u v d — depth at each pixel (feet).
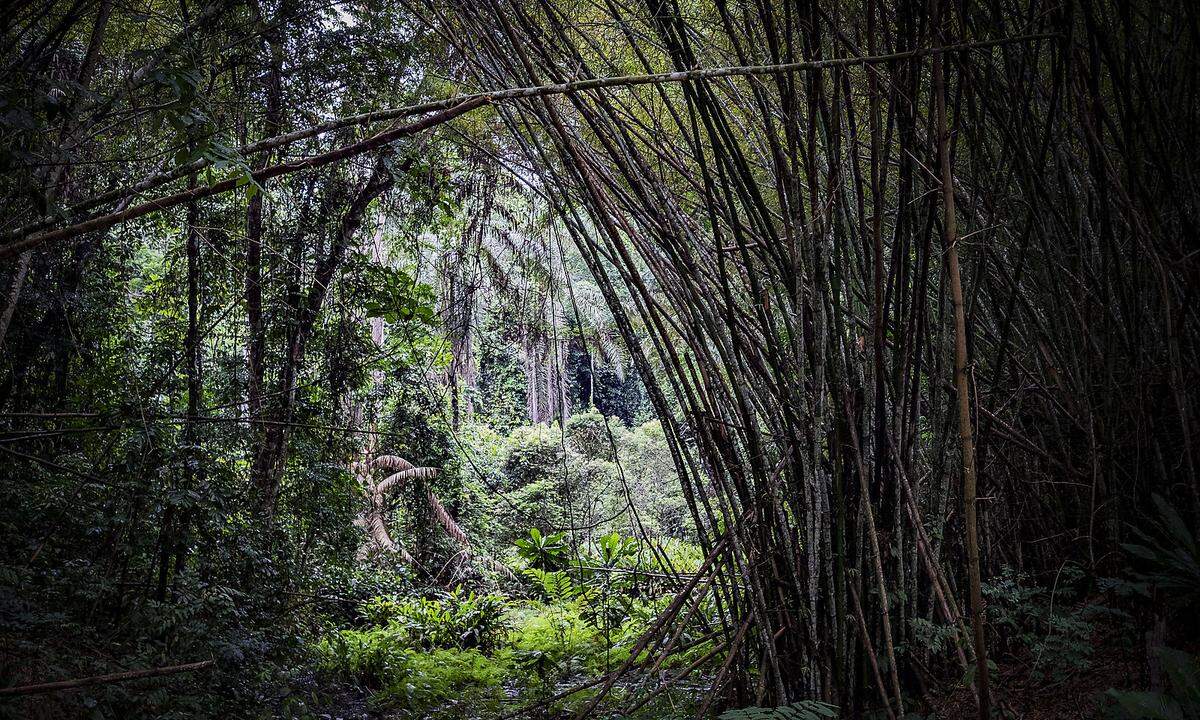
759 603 8.29
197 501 12.50
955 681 8.39
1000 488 9.63
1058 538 9.42
